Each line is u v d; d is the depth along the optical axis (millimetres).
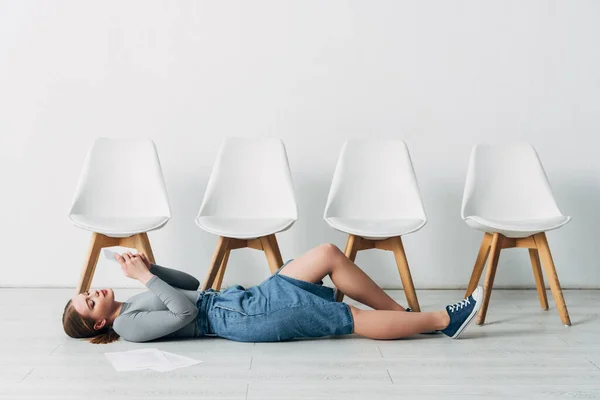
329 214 3047
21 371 2012
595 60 3486
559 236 3531
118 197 3166
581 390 1832
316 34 3492
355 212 3100
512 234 2768
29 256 3514
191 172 3516
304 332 2303
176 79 3492
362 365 2061
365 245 2918
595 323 2686
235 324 2291
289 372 1991
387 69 3498
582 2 3475
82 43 3477
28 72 3479
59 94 3480
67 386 1870
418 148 3514
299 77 3504
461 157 3516
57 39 3471
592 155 3512
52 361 2115
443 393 1808
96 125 3492
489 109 3504
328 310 2281
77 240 3516
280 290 2309
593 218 3531
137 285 3533
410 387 1855
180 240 3527
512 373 1984
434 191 3525
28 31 3469
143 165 3211
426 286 3553
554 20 3479
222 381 1909
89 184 3148
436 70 3496
